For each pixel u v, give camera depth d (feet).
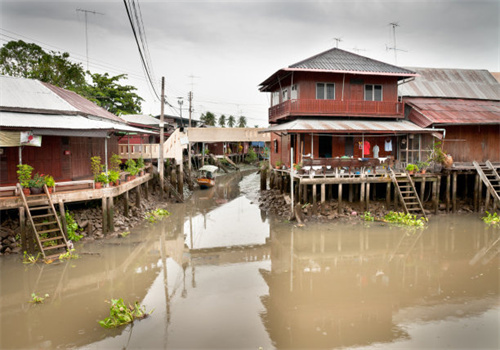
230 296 33.50
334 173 64.23
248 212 74.08
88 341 25.63
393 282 36.70
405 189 70.69
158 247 49.65
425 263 42.22
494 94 87.04
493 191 64.90
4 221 44.01
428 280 37.11
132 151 87.81
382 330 27.45
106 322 27.68
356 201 67.36
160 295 33.53
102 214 49.39
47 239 41.55
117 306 28.78
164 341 25.72
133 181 59.67
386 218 61.21
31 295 32.78
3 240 42.34
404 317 29.43
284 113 72.23
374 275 38.75
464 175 73.46
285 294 33.88
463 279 37.32
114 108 142.82
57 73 92.89
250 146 208.54
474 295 33.42
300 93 71.26
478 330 27.35
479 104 81.25
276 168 80.23
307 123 67.51
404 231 55.42
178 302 32.01
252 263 43.11
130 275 38.45
